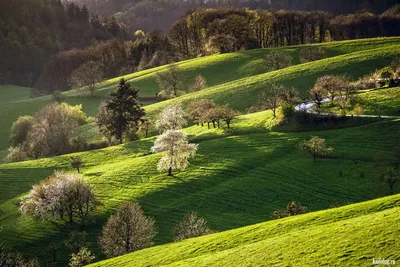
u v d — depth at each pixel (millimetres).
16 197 76562
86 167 89812
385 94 92438
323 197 63781
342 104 90625
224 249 37906
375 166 68812
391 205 39062
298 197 64812
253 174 73250
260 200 65312
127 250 51844
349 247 30781
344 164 71438
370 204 40531
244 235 40375
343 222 36094
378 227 32656
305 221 40031
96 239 60750
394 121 79062
